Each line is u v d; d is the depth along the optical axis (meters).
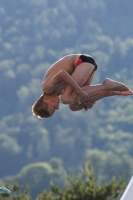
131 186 20.22
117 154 184.00
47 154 198.12
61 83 22.00
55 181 164.88
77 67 22.33
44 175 165.25
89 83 22.81
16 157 195.75
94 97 22.77
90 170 47.47
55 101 22.14
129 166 162.50
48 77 22.17
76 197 45.62
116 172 158.50
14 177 168.75
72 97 21.69
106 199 45.88
